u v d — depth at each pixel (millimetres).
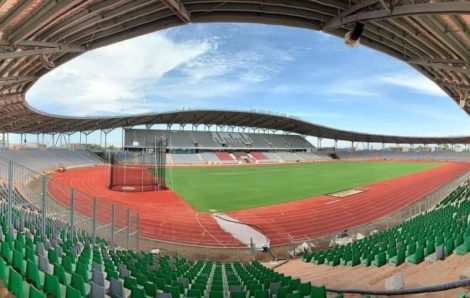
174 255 16016
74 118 50094
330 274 10125
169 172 51531
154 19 12883
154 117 64125
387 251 10984
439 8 8367
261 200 29219
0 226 9391
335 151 101562
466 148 94625
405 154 96375
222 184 39156
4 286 5266
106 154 66312
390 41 15070
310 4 11914
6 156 40906
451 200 24109
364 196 31703
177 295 6836
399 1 9680
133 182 39938
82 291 5625
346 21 11469
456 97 22016
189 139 77062
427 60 15156
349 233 19469
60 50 13727
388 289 6535
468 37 11961
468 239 9594
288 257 15984
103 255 10680
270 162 75688
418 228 14852
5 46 12062
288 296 5996
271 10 12508
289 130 88938
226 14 13156
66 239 11195
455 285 4895
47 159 51781
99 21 11914
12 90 23859
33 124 51969
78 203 26312
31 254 6871
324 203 28156
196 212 24422
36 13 10664
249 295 7418
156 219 22109
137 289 6098
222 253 16484
